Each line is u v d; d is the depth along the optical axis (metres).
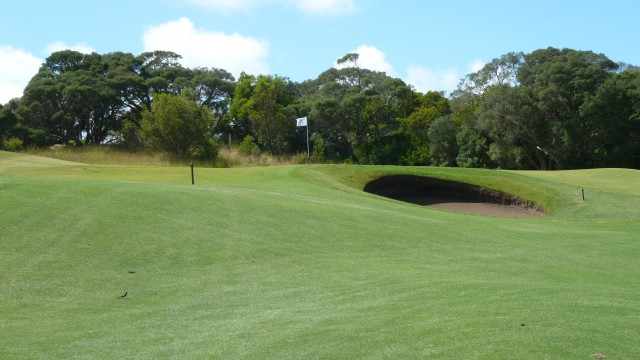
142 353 7.12
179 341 7.62
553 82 58.66
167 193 17.19
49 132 59.59
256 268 12.30
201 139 49.62
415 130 71.94
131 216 14.77
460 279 11.38
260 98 65.75
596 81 58.59
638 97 56.34
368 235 15.70
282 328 7.84
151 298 10.27
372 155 67.75
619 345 6.25
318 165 34.47
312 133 71.81
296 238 14.75
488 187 31.80
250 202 17.61
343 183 30.88
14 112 59.28
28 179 17.36
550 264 13.48
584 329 6.79
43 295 10.21
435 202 32.31
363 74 90.50
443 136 65.38
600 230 19.80
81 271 11.45
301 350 6.72
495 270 12.66
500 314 7.60
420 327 7.22
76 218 14.20
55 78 64.81
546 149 60.12
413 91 81.56
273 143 67.38
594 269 12.95
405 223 17.78
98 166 32.59
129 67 69.94
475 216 22.80
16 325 8.66
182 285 11.05
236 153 53.47
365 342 6.79
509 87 60.75
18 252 12.03
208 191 18.47
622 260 14.08
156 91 68.50
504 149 61.72
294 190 25.41
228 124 72.44
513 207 30.53
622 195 28.81
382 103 73.44
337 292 10.38
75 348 7.41
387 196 32.81
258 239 14.31
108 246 12.82
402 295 9.66
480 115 61.31
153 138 49.34
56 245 12.57
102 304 9.88
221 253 13.11
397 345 6.58
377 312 8.35
